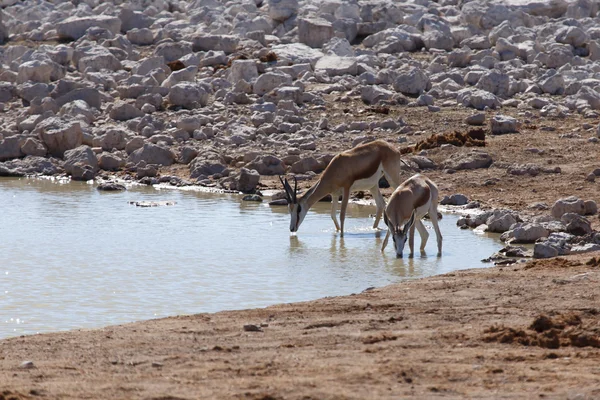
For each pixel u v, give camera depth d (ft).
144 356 68.54
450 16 352.28
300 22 317.63
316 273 117.50
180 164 213.46
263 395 57.00
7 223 151.12
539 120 233.14
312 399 56.49
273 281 112.98
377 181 151.84
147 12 366.22
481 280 99.14
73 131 222.07
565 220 143.95
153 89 261.44
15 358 68.59
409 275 116.16
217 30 325.42
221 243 136.98
